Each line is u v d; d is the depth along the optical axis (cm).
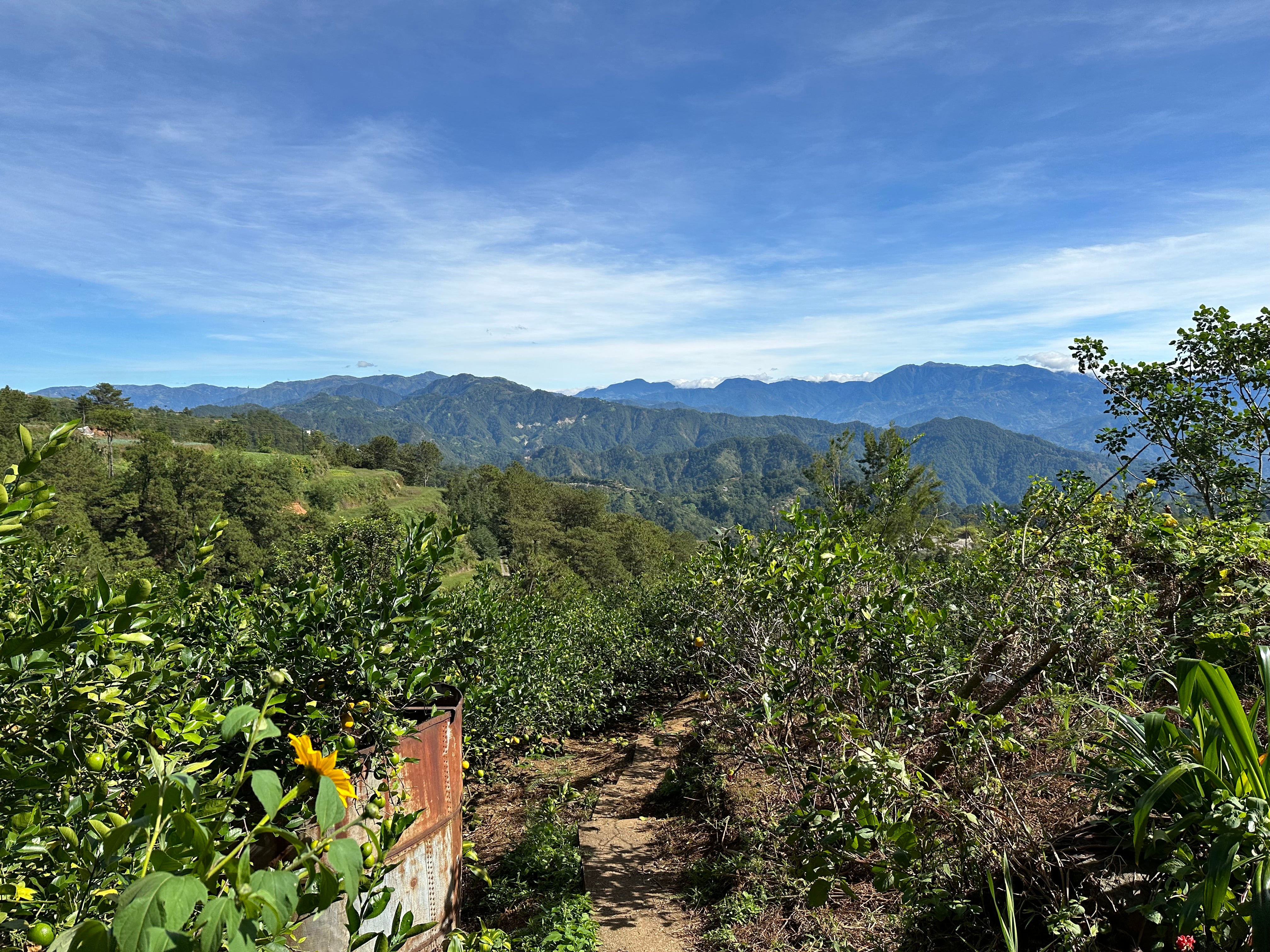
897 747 366
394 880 311
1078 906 252
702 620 566
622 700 1113
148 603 206
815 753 436
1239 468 624
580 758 884
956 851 313
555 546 7775
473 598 643
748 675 486
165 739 199
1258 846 200
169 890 85
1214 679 223
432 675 333
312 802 245
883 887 293
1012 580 442
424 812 331
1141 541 463
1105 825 291
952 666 374
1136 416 739
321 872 110
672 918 426
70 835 147
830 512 500
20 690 174
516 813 681
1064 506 467
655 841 548
